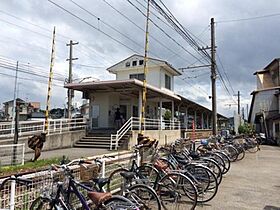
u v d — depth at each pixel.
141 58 25.52
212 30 17.16
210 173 5.98
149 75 25.05
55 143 14.69
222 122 51.75
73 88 18.20
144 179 5.12
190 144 9.55
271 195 6.33
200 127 37.47
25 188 3.99
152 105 25.05
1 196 3.82
